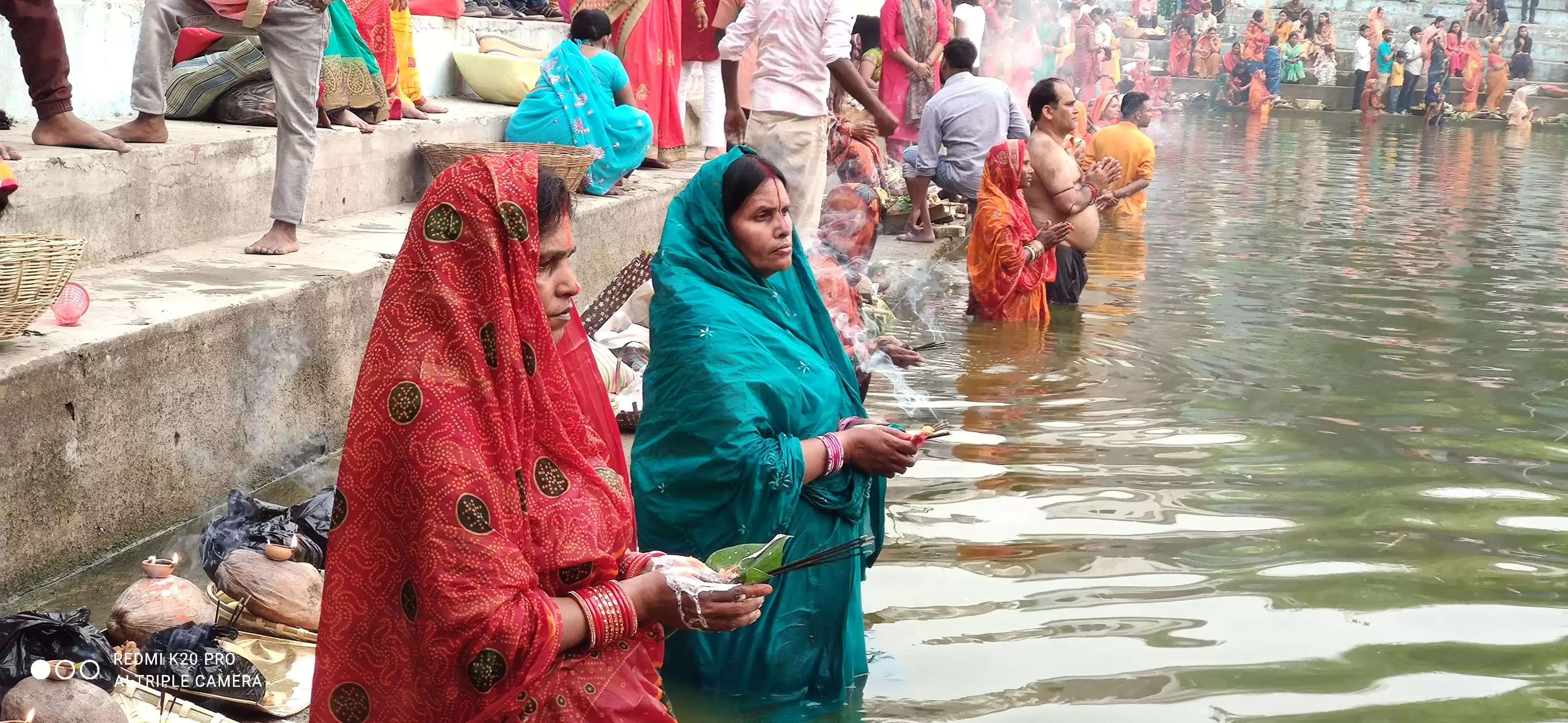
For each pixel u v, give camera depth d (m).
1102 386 6.43
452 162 7.40
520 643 2.09
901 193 10.45
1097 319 8.00
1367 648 3.70
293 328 4.91
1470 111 32.44
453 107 8.86
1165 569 4.22
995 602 3.95
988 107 10.04
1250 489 5.01
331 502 3.78
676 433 3.29
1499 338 7.85
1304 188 15.90
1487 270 10.31
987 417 5.83
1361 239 11.75
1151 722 3.25
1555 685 3.51
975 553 4.31
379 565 2.13
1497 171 19.14
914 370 6.61
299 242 5.96
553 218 2.48
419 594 2.08
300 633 3.41
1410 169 18.92
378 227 6.56
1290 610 3.94
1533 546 4.53
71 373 3.81
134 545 4.11
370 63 7.15
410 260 2.11
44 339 3.91
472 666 2.08
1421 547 4.48
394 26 7.87
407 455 2.08
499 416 2.12
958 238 10.62
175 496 4.30
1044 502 4.79
